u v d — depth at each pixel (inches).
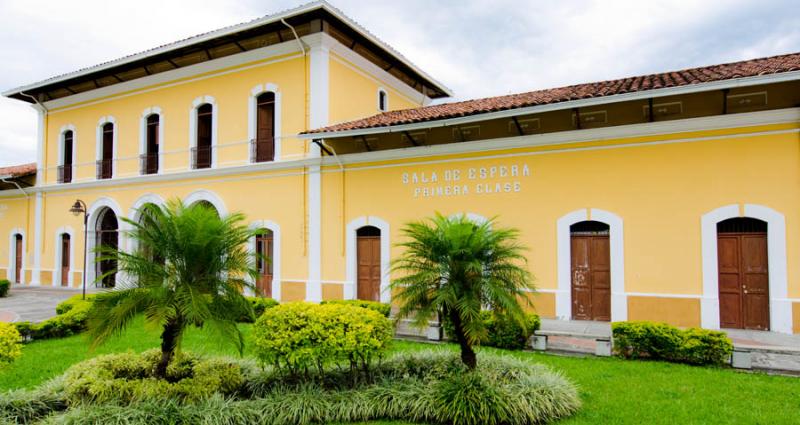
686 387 271.3
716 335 312.5
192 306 233.0
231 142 658.2
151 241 251.6
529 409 226.4
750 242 410.0
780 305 391.2
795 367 302.7
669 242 426.3
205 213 260.7
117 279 311.3
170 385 239.1
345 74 636.7
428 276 258.8
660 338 322.3
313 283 584.4
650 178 434.6
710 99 421.1
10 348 242.5
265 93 641.6
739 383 276.7
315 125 593.0
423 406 235.1
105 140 796.6
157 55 677.9
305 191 599.2
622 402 251.9
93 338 234.4
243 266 262.8
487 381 244.8
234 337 244.1
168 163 707.4
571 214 462.9
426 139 541.0
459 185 513.0
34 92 838.5
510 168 490.0
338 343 244.4
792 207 389.4
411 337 396.8
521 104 437.4
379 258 558.9
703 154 417.4
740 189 404.5
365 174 565.0
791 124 390.9
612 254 446.0
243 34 618.8
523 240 479.2
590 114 464.8
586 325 436.5
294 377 265.3
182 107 700.0
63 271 834.2
